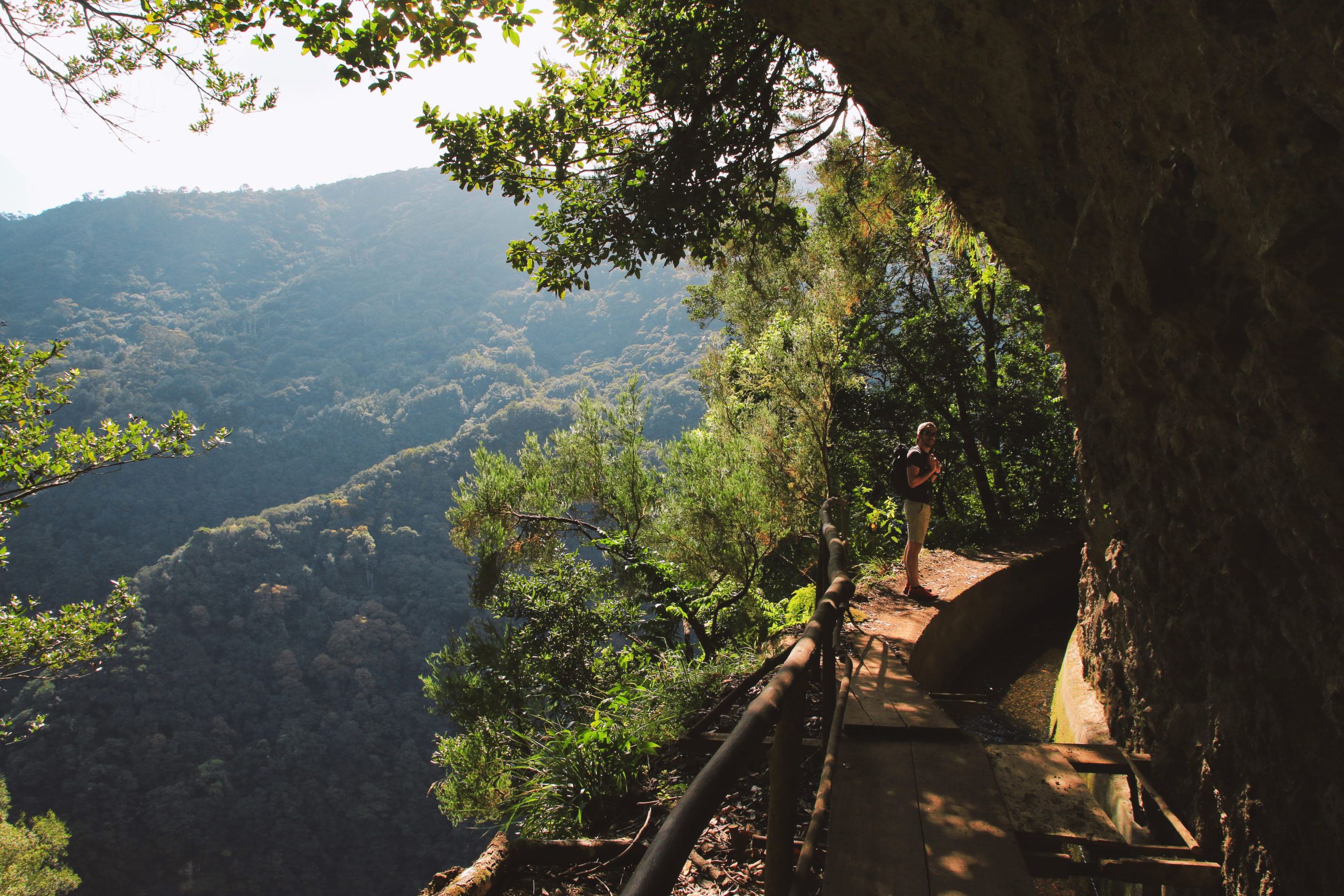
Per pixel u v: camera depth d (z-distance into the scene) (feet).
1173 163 6.75
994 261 23.72
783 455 25.66
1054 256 11.48
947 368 46.29
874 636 16.71
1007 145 11.50
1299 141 5.11
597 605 26.50
